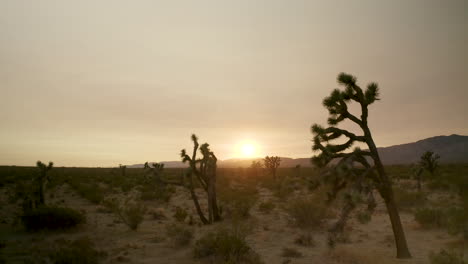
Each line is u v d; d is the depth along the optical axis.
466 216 11.72
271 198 27.02
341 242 11.35
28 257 9.87
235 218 14.88
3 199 25.31
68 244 11.51
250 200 19.73
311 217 14.36
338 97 9.00
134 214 15.01
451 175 33.31
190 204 25.23
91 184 38.31
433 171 36.12
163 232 14.41
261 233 13.62
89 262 9.14
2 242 11.89
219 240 9.79
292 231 13.87
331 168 8.54
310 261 9.34
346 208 8.23
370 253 9.68
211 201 16.66
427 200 20.17
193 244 11.62
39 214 14.42
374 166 8.72
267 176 52.81
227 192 24.47
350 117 9.05
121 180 44.66
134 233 14.20
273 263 9.23
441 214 13.41
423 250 10.05
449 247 10.09
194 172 16.61
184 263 9.39
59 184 38.44
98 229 15.05
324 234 13.12
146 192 27.02
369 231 13.61
